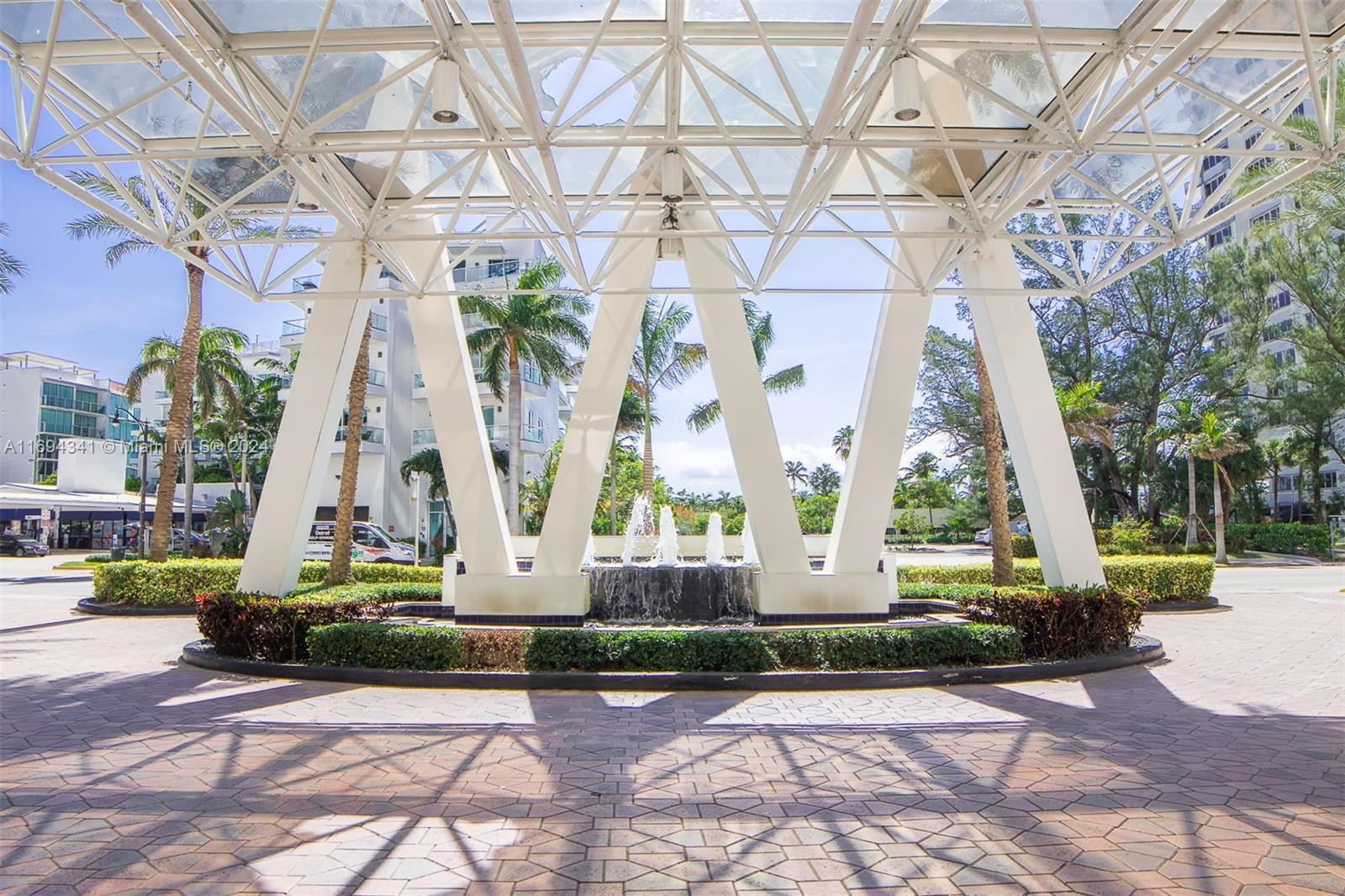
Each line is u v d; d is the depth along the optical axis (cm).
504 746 582
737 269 963
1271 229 2700
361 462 3161
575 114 636
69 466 4225
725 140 674
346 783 498
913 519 4994
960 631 853
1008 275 1069
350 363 1130
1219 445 2917
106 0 620
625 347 1088
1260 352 3422
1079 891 348
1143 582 1493
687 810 449
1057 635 884
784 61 741
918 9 583
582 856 385
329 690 785
